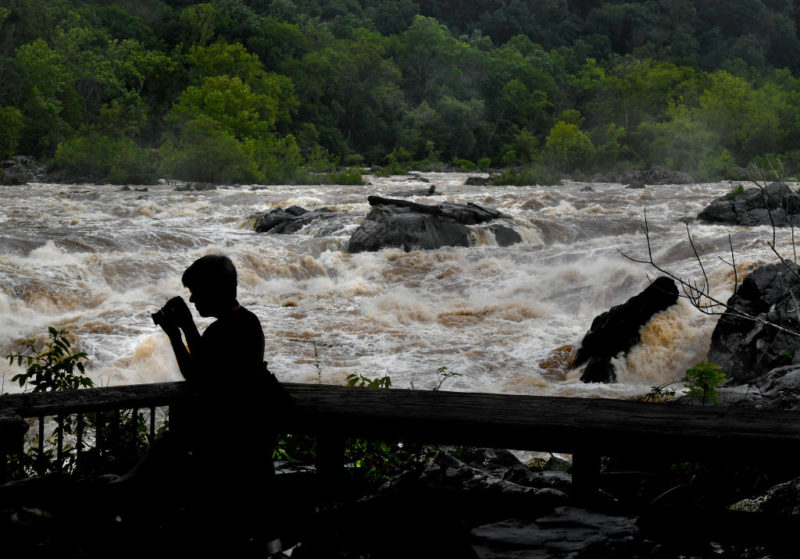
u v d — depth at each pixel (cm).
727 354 1189
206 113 6219
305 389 356
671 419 314
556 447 309
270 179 5128
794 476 428
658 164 7150
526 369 1366
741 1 16300
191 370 273
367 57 10156
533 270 2027
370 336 1548
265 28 10419
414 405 333
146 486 262
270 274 2012
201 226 2669
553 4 16262
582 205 3262
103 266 1848
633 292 1739
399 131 10150
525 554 252
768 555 276
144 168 4700
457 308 1741
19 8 7256
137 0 10394
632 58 14500
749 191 2572
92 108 7375
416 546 272
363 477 417
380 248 2242
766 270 1243
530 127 11650
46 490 258
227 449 271
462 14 15700
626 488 457
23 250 1947
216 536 264
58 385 512
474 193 4200
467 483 329
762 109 7962
